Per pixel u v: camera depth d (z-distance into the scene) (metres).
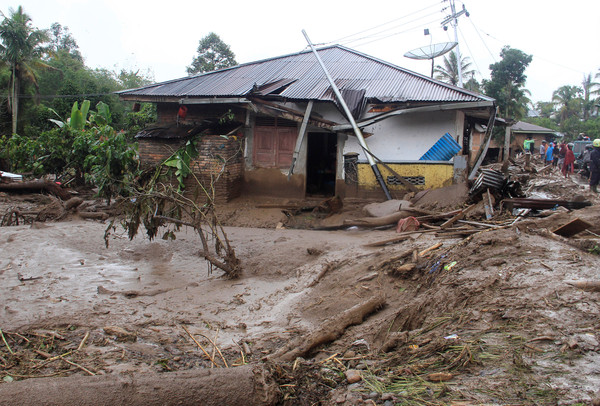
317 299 6.27
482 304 4.51
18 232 9.47
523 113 38.94
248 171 13.95
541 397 2.92
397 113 12.14
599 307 4.00
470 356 3.51
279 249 8.33
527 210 8.61
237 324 5.66
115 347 4.70
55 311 5.75
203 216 7.60
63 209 11.27
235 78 14.79
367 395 3.35
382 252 7.38
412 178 12.48
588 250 5.66
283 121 13.59
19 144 17.48
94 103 34.94
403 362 3.85
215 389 3.34
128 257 8.40
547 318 3.94
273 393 3.47
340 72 14.88
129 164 12.18
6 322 5.30
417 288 6.04
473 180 11.00
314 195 14.14
